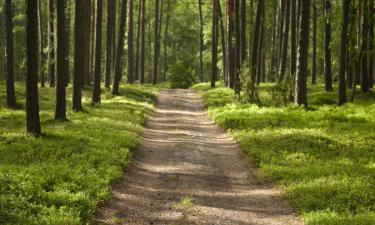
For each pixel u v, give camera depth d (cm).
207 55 7588
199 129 2478
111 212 1088
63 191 1125
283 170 1460
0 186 1102
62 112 2314
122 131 2103
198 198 1230
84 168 1373
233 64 4775
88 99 3409
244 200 1221
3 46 6981
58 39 2242
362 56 3375
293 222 1041
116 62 3762
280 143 1839
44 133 1870
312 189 1226
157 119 2816
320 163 1545
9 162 1418
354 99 3241
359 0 3086
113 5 4244
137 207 1138
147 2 7181
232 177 1474
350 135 1994
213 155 1805
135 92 4072
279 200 1216
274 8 5281
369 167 1471
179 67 6550
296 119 2414
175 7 7494
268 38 6350
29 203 1021
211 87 5206
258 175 1472
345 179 1299
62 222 922
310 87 4253
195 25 8431
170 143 2033
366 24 3120
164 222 1033
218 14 5938
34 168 1317
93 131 2012
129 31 5416
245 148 1830
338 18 3538
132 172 1489
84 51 4259
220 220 1052
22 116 2514
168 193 1271
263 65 5634
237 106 3016
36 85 1833
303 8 2659
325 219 989
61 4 2198
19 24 6700
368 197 1138
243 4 3875
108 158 1537
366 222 956
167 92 4831
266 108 2808
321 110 2683
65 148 1627
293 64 3741
